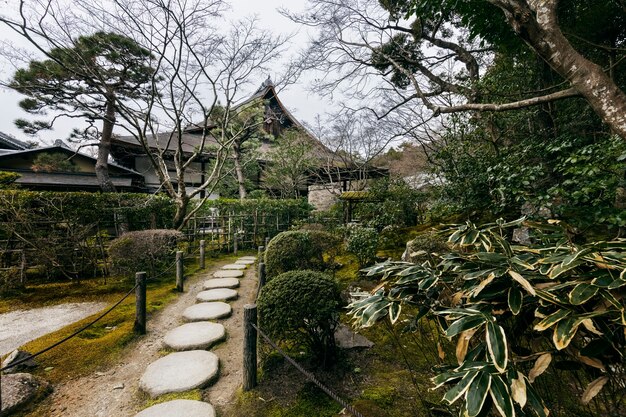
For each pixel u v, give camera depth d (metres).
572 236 1.37
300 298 2.35
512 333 1.31
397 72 8.09
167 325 3.66
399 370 2.41
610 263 1.04
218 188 14.28
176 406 2.09
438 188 5.98
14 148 14.12
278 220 10.59
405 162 11.81
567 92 2.59
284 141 13.60
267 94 15.77
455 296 1.36
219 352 3.00
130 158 14.45
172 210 8.09
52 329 3.52
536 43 2.16
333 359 2.51
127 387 2.44
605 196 2.79
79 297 4.70
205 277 6.05
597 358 1.03
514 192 3.52
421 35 7.05
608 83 2.02
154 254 5.95
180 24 6.40
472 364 1.04
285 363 2.59
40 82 7.63
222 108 10.47
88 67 6.78
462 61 7.38
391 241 6.19
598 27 4.39
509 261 1.23
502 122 5.06
